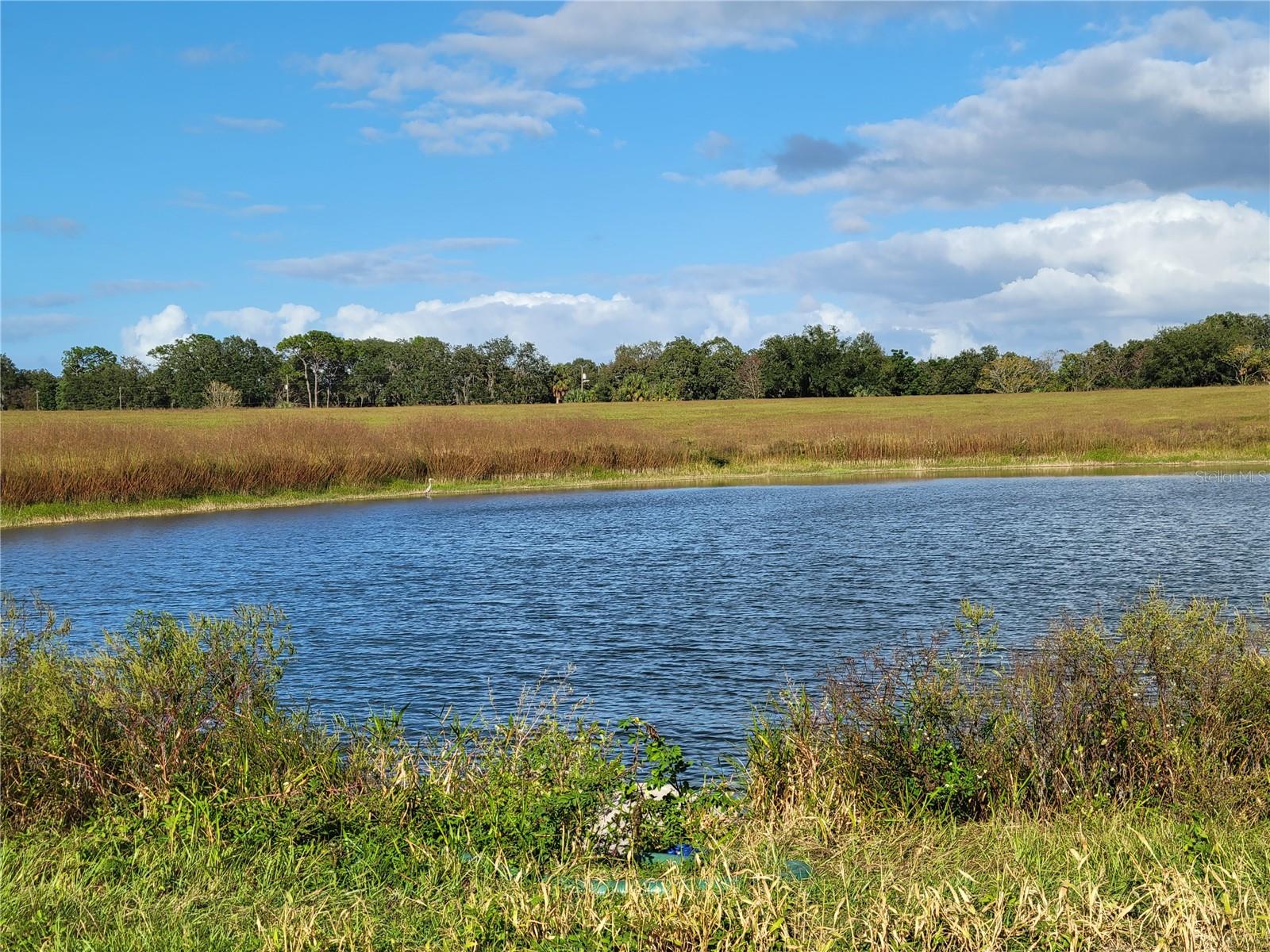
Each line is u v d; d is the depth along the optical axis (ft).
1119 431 188.65
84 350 583.17
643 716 37.29
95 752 23.59
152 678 24.63
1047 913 16.38
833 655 46.32
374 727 26.25
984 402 316.19
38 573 77.87
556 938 16.39
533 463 171.42
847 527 99.19
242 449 148.15
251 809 21.70
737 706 38.42
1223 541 82.12
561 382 542.16
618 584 68.23
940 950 15.96
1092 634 26.61
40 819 22.65
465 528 107.76
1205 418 221.46
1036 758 23.88
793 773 24.63
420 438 171.42
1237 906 16.75
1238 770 23.88
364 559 84.07
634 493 147.74
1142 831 20.92
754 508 122.31
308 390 571.28
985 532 91.45
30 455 126.21
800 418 261.44
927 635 50.01
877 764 24.30
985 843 20.72
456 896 18.24
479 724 36.06
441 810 22.16
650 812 22.41
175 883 18.90
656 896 17.52
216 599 65.26
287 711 28.68
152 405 531.91
